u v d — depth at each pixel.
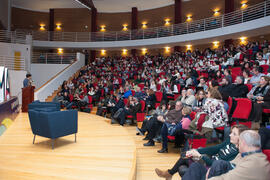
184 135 3.29
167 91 6.83
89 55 17.02
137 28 16.08
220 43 13.43
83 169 2.28
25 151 2.88
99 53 17.14
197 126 3.04
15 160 2.53
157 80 8.96
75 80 11.28
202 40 12.33
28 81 6.56
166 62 12.08
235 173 1.32
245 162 1.32
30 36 12.48
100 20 17.58
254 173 1.27
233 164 1.57
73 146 3.14
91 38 16.09
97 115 6.45
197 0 14.76
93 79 11.27
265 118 3.54
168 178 2.18
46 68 12.64
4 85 4.43
